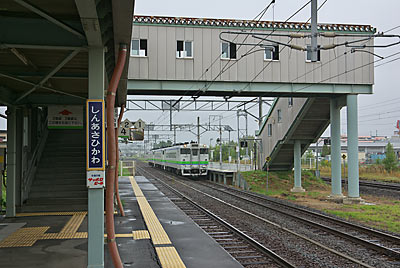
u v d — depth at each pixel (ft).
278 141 72.90
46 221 31.68
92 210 17.20
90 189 17.24
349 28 55.62
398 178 97.50
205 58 52.31
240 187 78.13
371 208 48.08
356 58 56.13
